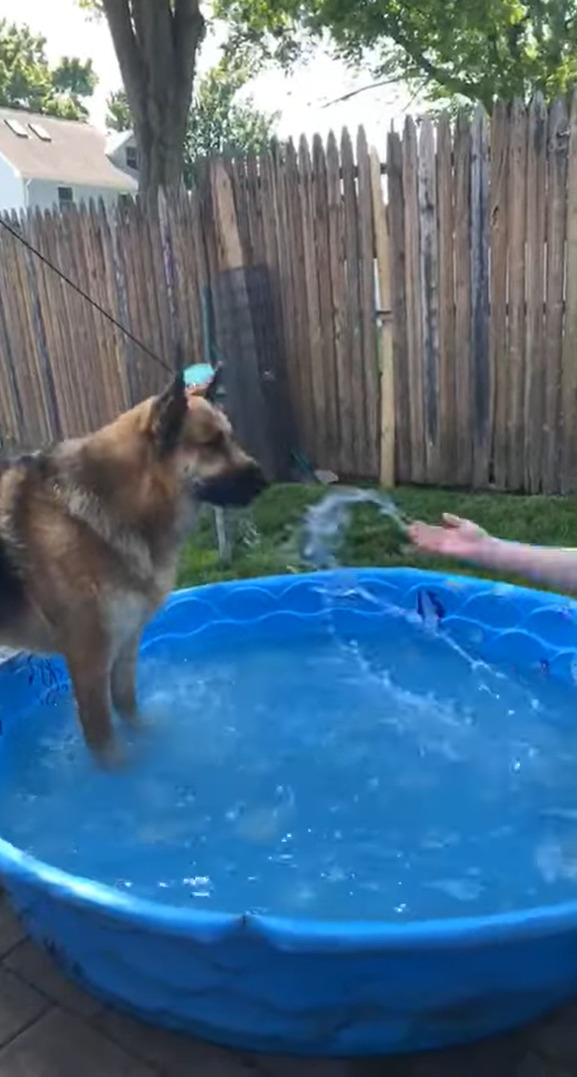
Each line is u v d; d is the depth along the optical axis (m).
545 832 2.56
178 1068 1.92
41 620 2.91
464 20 13.16
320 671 3.69
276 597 4.01
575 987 1.92
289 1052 1.95
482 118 5.21
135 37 10.21
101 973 2.01
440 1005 1.81
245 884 2.35
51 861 2.47
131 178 38.38
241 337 6.17
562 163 4.98
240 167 6.14
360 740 3.13
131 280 6.98
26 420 8.52
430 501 5.62
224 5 14.88
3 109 36.84
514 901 2.25
